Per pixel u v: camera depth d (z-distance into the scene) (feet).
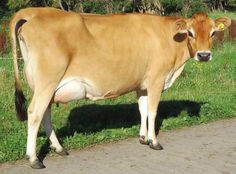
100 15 20.79
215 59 41.65
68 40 19.52
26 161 20.15
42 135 22.29
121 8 55.47
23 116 20.06
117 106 26.58
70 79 19.79
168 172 19.60
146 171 19.62
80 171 19.52
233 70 36.78
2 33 46.85
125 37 20.71
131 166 20.01
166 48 21.53
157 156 20.95
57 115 24.98
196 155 21.11
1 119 24.25
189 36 21.43
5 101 26.43
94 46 20.03
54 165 19.95
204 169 19.89
